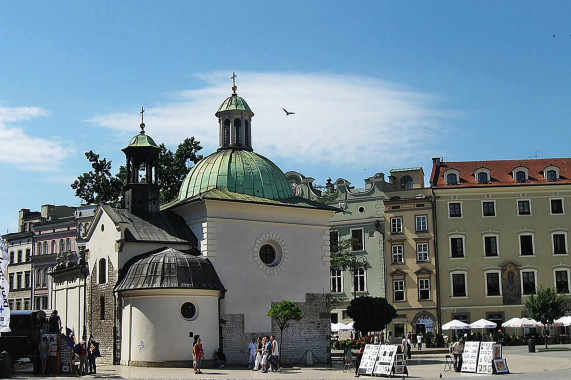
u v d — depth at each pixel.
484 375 36.84
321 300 47.72
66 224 94.81
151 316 40.22
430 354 61.50
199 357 36.94
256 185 47.91
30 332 42.25
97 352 37.09
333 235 82.75
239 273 44.62
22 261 99.38
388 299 79.25
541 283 78.25
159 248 44.47
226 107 51.38
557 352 58.94
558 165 83.38
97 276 46.03
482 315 77.88
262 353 39.88
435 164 85.31
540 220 79.50
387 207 81.06
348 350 41.41
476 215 79.69
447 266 78.81
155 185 47.41
